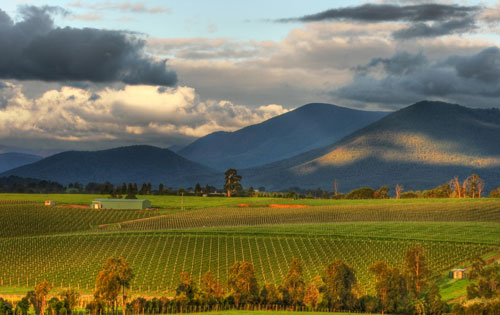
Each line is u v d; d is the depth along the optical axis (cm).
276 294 9869
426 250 14325
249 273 9981
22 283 12781
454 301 9556
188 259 14350
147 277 12988
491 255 13600
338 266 9838
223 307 9656
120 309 9625
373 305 9406
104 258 14725
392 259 13738
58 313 8869
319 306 9688
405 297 9412
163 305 9294
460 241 15162
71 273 13562
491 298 8625
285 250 14875
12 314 8856
